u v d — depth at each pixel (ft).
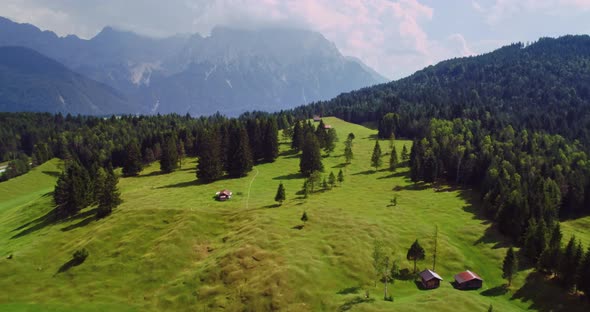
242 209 367.45
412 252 276.21
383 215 360.69
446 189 460.96
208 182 499.10
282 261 266.16
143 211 359.66
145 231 328.90
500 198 364.38
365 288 249.14
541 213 334.65
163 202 395.34
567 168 472.44
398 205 395.75
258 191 447.01
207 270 269.85
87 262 295.28
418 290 251.39
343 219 339.36
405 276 268.21
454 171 497.05
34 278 280.72
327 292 239.91
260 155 628.69
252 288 244.42
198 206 377.09
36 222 396.37
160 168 618.03
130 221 343.87
